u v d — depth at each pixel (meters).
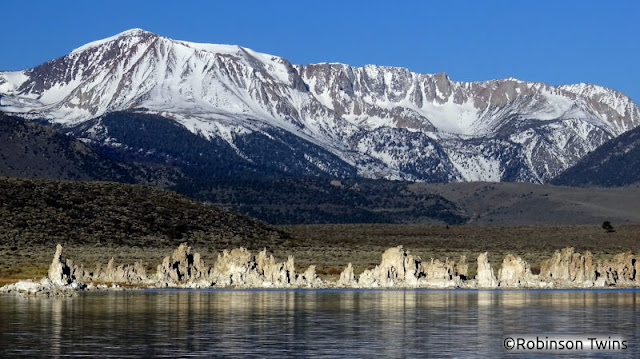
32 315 109.12
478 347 88.75
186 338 92.25
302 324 103.25
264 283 168.88
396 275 173.00
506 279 180.62
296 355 83.81
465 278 183.62
